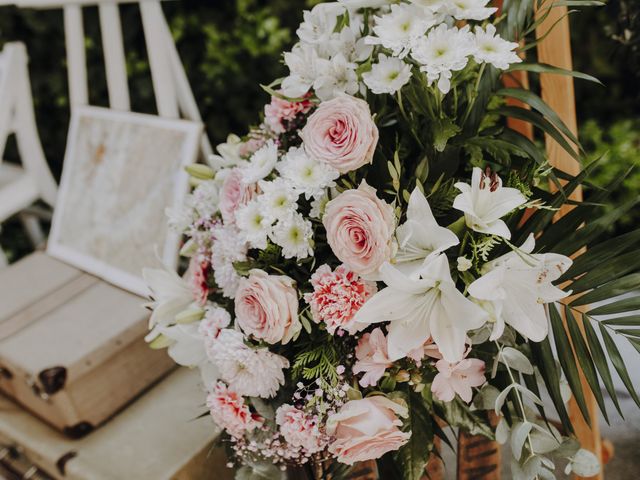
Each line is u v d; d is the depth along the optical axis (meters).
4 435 1.16
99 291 1.29
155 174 1.30
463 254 0.66
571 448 0.72
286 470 0.84
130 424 1.11
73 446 1.08
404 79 0.65
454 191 0.67
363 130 0.64
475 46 0.63
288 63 0.74
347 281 0.65
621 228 1.56
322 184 0.65
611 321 0.71
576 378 0.71
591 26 1.44
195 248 0.87
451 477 1.13
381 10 0.78
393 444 0.67
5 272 1.40
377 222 0.61
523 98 0.74
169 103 1.33
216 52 1.65
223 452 1.06
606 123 1.54
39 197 1.68
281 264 0.72
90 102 1.81
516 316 0.62
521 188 0.66
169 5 1.63
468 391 0.68
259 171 0.71
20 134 1.56
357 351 0.68
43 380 1.03
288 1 1.56
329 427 0.67
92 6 1.69
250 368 0.70
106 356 1.10
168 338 0.83
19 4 1.37
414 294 0.62
